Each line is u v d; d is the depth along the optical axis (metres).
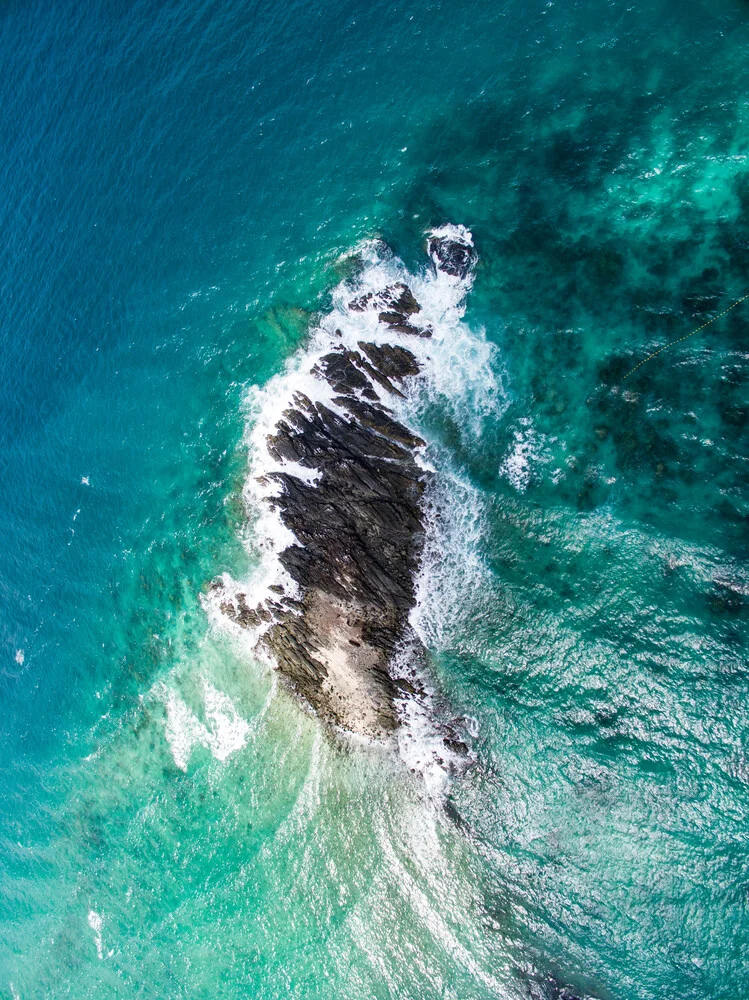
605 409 25.70
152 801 32.47
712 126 25.58
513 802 25.75
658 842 23.45
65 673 36.06
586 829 24.53
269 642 30.44
